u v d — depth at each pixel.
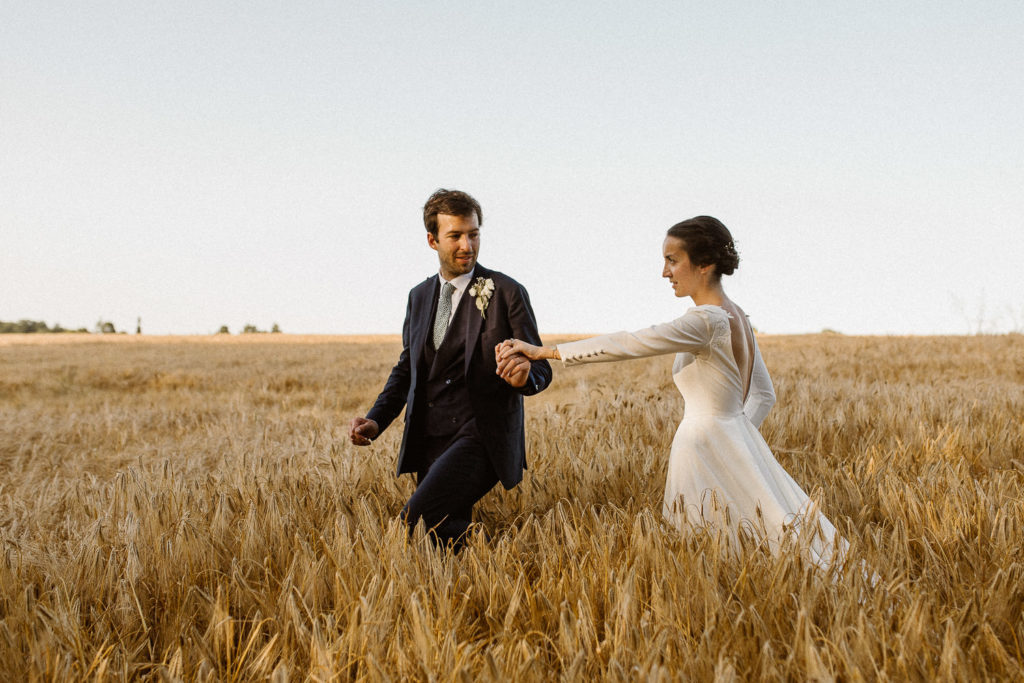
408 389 3.78
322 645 2.04
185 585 2.61
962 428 5.11
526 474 4.12
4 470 6.14
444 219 3.19
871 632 1.96
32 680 2.01
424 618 2.11
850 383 9.72
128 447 7.15
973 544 2.77
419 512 3.08
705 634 1.95
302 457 4.79
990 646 2.03
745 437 3.00
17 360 28.53
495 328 3.19
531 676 1.96
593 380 13.06
